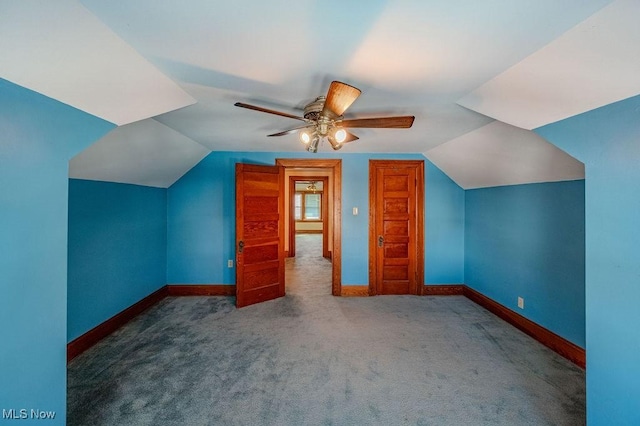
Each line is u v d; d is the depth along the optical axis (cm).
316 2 112
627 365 138
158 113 205
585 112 157
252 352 269
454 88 195
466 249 439
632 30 115
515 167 302
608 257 145
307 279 532
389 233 444
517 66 161
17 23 109
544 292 288
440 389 216
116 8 116
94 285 286
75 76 141
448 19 122
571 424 181
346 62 162
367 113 250
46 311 142
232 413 191
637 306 133
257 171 400
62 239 150
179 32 133
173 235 434
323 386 220
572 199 257
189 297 427
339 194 439
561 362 253
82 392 210
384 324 332
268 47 147
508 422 183
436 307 388
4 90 121
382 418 188
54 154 146
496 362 253
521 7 114
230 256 439
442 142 359
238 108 239
